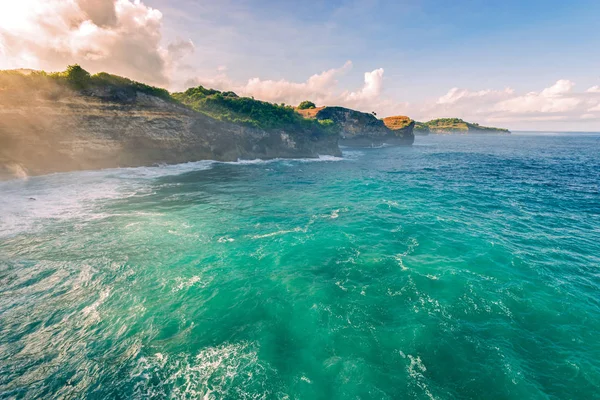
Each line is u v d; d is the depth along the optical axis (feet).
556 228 81.76
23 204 87.71
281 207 98.37
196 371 33.27
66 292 46.55
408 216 90.89
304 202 106.11
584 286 52.06
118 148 157.28
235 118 230.89
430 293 49.42
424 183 149.48
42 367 32.99
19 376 31.76
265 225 79.97
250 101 265.95
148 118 173.06
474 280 53.36
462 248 67.41
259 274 54.49
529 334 40.50
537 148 421.18
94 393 30.25
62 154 136.56
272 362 35.01
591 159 267.18
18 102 128.47
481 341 39.06
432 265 59.00
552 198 117.60
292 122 269.85
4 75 128.47
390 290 50.19
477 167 214.69
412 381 33.04
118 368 33.27
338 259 61.05
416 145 501.56
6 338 36.76
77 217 79.71
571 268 58.54
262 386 31.71
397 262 59.88
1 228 69.77
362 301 47.11
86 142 145.18
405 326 41.57
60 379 31.65
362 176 170.09
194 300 46.03
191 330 39.68
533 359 36.32
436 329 41.06
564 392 31.78
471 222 86.22
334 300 47.24
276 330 40.32
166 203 96.99
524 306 46.26
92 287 48.21
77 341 36.86
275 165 208.54
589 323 42.52
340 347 37.70
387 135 460.14
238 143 224.94
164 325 40.34
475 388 32.35
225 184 133.18
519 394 31.55
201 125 200.85
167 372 32.99
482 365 35.29
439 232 77.10
